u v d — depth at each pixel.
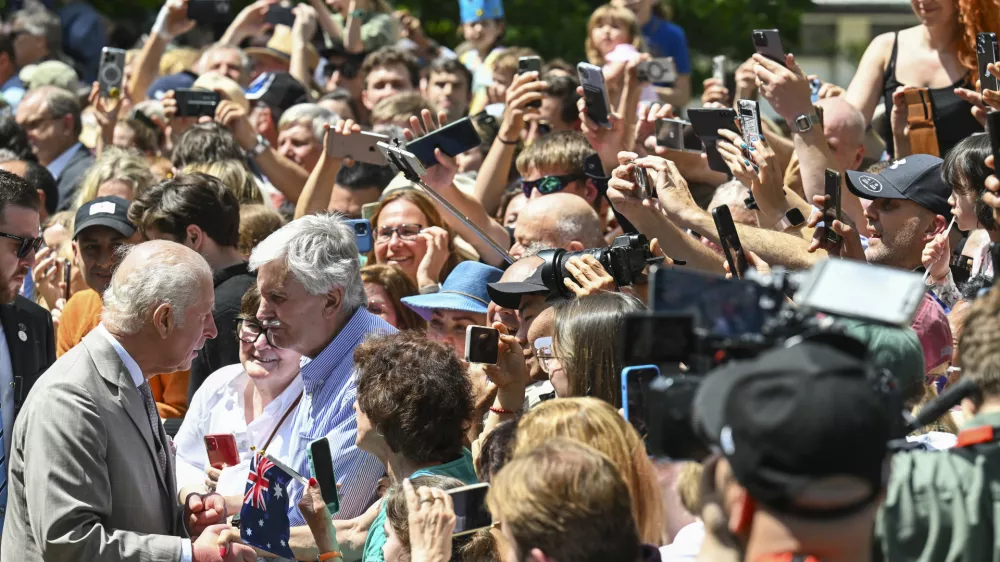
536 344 5.41
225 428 6.37
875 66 8.23
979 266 5.67
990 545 3.45
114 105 11.21
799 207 6.85
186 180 7.34
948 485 3.49
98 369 5.29
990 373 3.54
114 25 17.72
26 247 6.24
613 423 4.08
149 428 5.43
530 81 8.67
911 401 4.04
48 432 5.13
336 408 5.90
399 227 8.07
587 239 7.42
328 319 5.98
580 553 3.40
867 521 2.77
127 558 5.11
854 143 7.30
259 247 5.99
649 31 12.80
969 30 7.50
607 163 7.78
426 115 8.50
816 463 2.64
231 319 6.99
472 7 13.30
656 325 3.05
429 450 5.05
